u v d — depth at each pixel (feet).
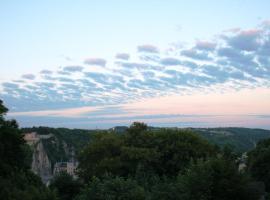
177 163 168.55
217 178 111.55
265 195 157.69
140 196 101.76
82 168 183.62
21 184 109.40
